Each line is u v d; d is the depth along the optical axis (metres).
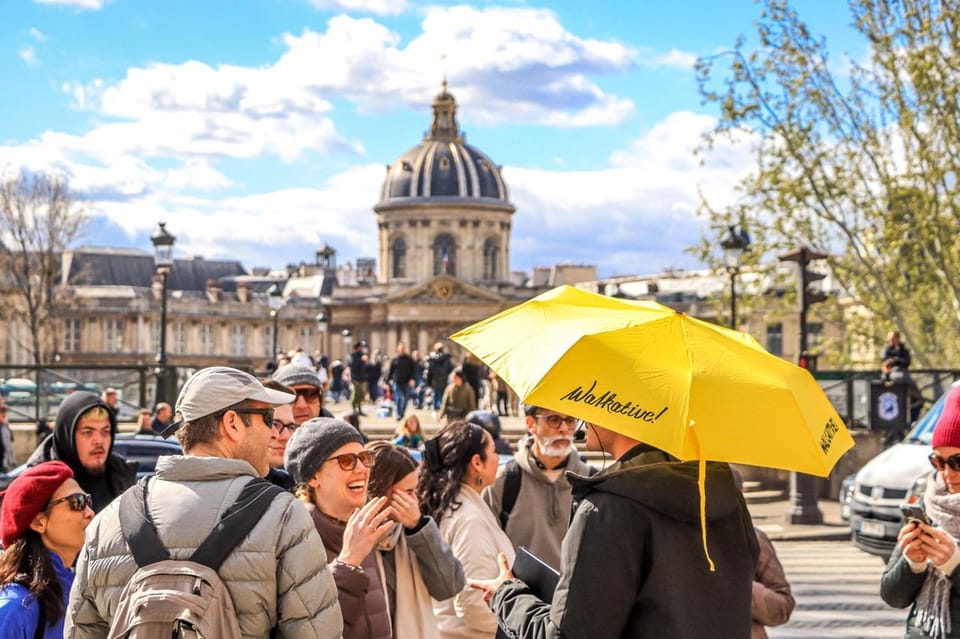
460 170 120.38
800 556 17.00
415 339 114.12
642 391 4.03
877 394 24.27
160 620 3.82
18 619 5.04
